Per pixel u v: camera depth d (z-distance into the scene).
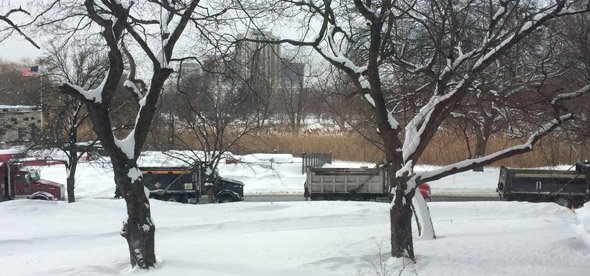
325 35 12.89
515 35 10.30
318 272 10.34
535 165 33.34
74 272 10.86
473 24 13.14
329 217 18.23
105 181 36.94
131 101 22.83
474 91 12.72
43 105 24.67
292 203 21.16
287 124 48.91
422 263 10.66
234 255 12.07
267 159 37.22
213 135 28.45
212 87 30.09
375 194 26.80
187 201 26.72
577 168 23.64
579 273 9.94
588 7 10.24
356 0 10.45
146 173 26.38
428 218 13.13
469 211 19.02
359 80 12.01
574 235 13.37
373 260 11.09
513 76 12.00
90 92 10.52
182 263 11.38
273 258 11.61
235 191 27.81
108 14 11.86
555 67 15.51
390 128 11.29
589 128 11.66
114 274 10.79
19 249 14.84
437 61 14.08
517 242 12.34
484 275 9.85
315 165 38.09
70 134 23.75
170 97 26.72
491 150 35.25
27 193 28.77
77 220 18.70
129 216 11.07
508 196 26.09
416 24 14.57
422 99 14.62
